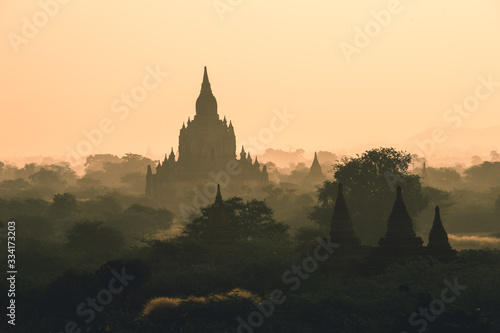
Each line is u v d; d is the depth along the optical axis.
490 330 66.00
